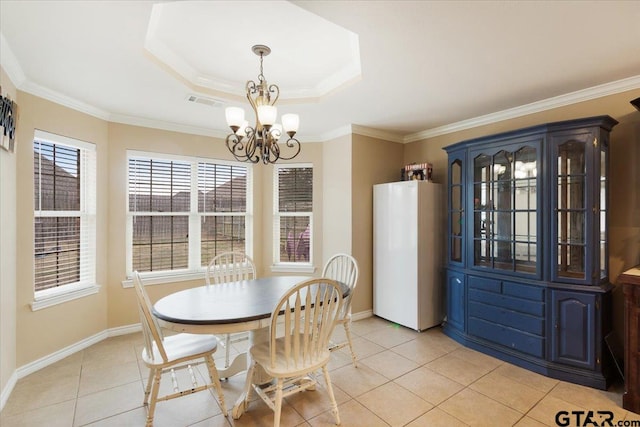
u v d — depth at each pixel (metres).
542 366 2.52
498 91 2.71
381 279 3.82
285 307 1.87
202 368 2.68
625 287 2.09
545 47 1.99
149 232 3.57
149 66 2.26
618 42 1.92
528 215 2.68
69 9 1.64
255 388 2.03
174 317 1.82
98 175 3.18
